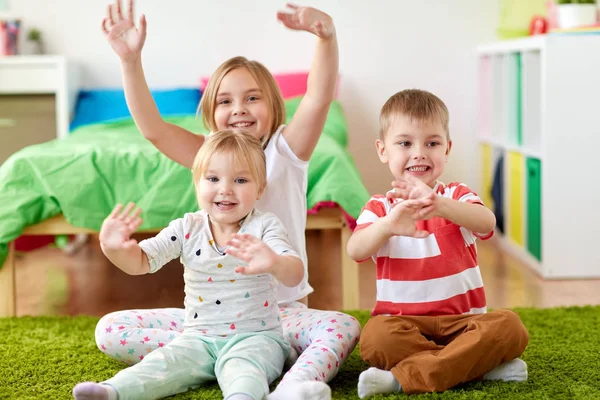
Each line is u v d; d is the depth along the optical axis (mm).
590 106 2648
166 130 1787
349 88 3750
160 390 1373
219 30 3738
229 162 1454
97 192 2148
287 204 1770
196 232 1503
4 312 2139
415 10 3711
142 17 1683
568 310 2105
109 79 3754
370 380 1384
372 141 3771
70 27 3725
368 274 2773
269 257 1296
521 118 3006
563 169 2658
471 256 1533
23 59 3396
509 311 1456
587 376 1514
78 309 2344
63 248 3275
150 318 1636
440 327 1476
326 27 1635
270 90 1784
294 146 1766
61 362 1663
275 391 1292
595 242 2670
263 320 1478
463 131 3770
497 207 3271
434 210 1406
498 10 3699
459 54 3732
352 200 2098
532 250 2807
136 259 1415
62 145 2395
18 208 2098
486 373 1472
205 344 1453
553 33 2627
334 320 1550
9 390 1473
